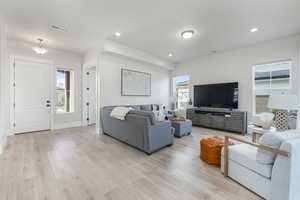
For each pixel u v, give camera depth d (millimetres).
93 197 1513
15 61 3830
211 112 4672
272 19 2760
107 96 4281
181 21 2848
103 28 3152
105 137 3732
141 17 2711
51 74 4445
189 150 2893
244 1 2223
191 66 5754
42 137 3652
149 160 2422
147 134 2584
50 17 2709
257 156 1507
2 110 2719
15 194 1533
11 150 2756
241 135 3951
